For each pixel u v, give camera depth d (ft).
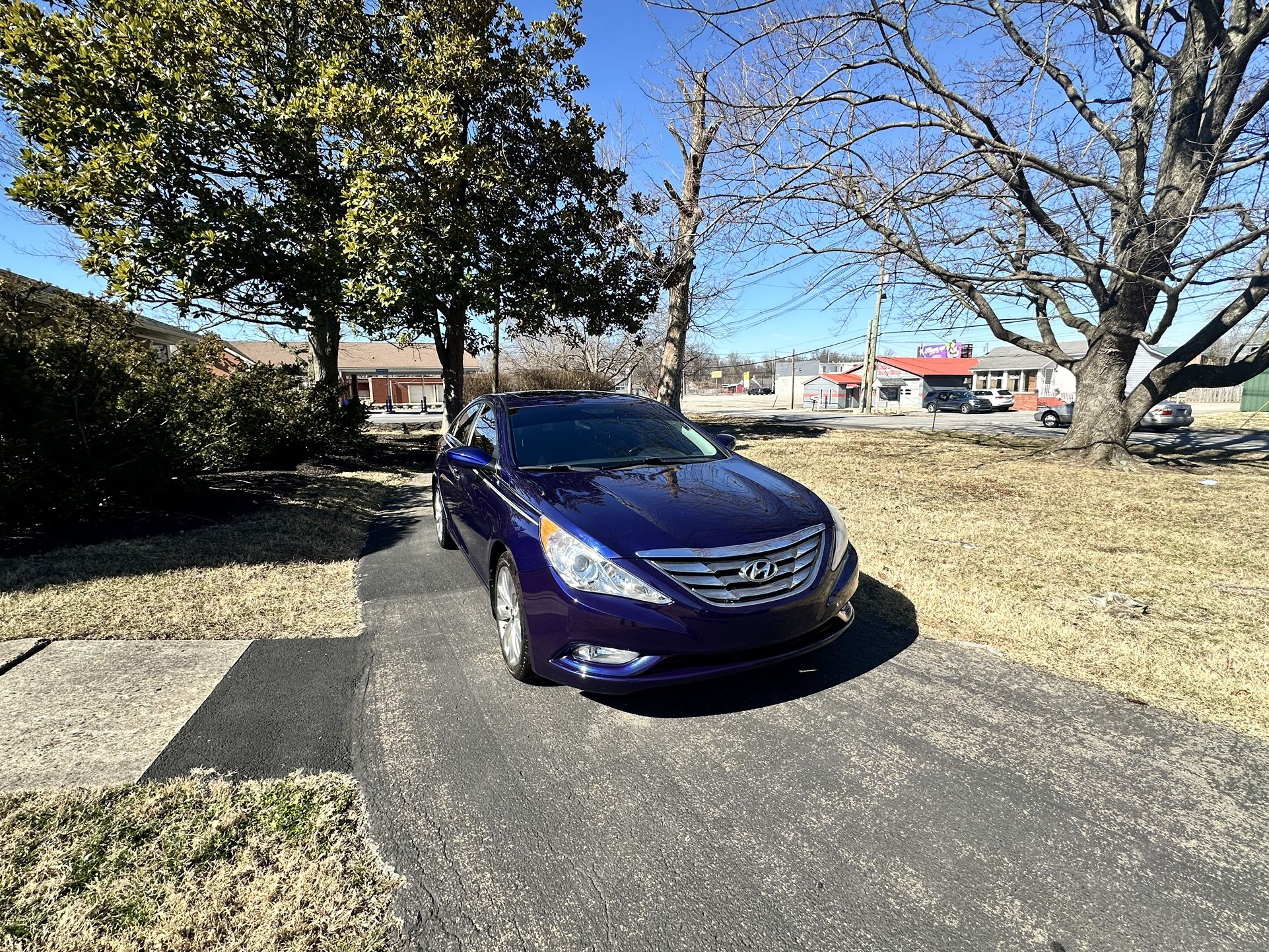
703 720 9.66
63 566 15.52
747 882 6.59
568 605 9.29
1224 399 121.29
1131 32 25.86
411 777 8.29
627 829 7.36
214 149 30.53
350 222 30.60
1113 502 25.32
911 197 27.12
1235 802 7.72
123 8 29.40
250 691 10.43
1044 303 38.58
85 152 29.12
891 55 25.20
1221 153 23.98
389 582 16.19
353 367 151.33
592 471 12.61
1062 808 7.65
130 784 7.98
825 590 9.97
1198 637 12.38
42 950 5.69
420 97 31.78
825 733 9.28
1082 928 6.00
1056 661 11.47
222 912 6.15
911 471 34.19
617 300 45.93
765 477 12.60
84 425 18.78
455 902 6.35
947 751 8.82
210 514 21.74
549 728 9.43
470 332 47.16
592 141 41.68
